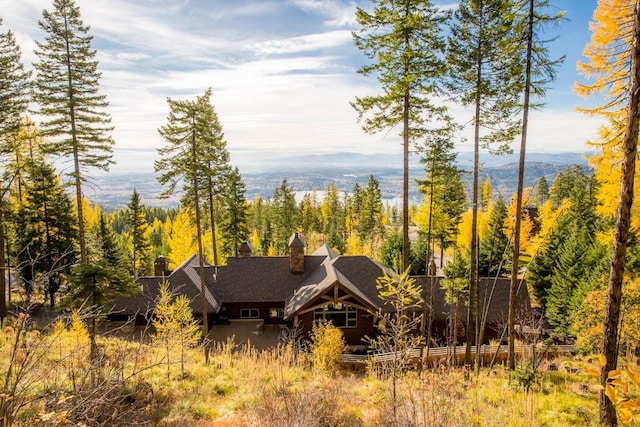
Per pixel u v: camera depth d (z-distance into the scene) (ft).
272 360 54.34
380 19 47.85
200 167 63.41
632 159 27.66
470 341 55.57
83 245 66.13
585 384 40.73
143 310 86.69
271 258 104.32
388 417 25.50
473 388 39.01
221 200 93.04
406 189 53.16
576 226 104.99
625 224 28.35
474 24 49.24
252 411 31.17
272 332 89.40
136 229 143.13
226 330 89.40
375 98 50.60
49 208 93.66
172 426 29.99
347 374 53.11
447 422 24.41
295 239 101.09
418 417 25.54
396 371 36.50
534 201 251.80
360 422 27.81
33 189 91.56
